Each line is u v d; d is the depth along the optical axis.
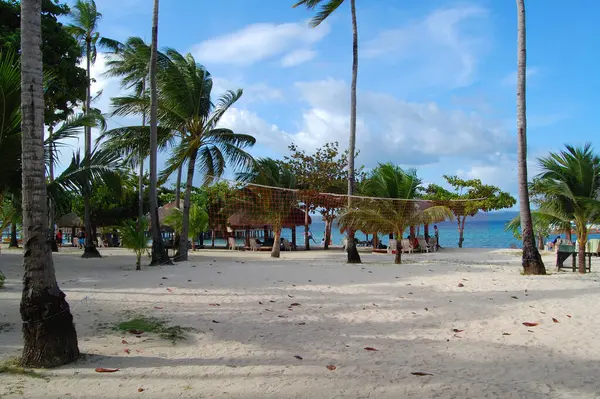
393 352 4.91
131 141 16.14
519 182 11.81
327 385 3.93
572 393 3.76
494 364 4.51
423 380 4.05
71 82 15.93
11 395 3.63
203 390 3.80
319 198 20.98
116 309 6.89
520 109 11.80
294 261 16.33
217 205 28.61
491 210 27.47
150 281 9.70
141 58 16.52
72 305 7.15
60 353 4.42
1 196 10.82
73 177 12.27
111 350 4.93
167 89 15.88
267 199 19.59
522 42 11.71
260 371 4.29
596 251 18.67
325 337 5.50
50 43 15.07
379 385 3.93
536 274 11.30
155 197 14.48
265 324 6.08
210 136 17.12
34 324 4.37
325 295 8.08
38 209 4.41
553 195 12.20
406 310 6.92
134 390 3.79
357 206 15.32
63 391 3.74
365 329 5.86
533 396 3.70
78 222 29.98
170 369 4.33
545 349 5.00
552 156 12.03
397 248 14.85
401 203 15.70
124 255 19.27
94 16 20.34
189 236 23.84
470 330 5.81
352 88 16.20
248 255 20.80
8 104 8.80
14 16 14.21
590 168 11.55
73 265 13.90
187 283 9.40
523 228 11.68
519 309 6.95
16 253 19.30
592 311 6.79
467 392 3.77
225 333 5.64
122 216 31.88
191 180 16.89
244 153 17.48
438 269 12.27
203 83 16.95
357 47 16.27
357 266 13.30
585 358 4.68
